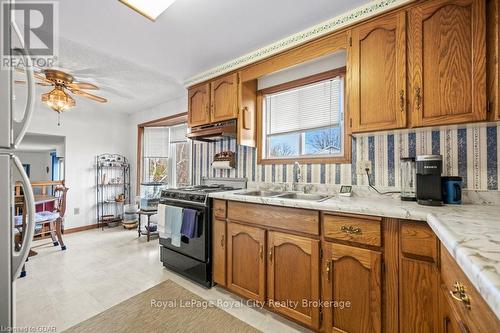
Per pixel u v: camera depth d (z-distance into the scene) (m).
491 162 1.43
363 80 1.61
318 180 2.15
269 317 1.74
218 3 1.59
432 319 1.11
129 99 3.73
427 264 1.13
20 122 0.94
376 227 1.28
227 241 2.03
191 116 2.84
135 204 4.45
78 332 1.56
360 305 1.33
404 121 1.45
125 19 1.75
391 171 1.78
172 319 1.71
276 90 2.46
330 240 1.45
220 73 2.53
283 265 1.66
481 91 1.23
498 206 1.35
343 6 1.63
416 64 1.41
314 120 2.27
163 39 2.04
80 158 4.16
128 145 4.77
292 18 1.77
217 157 2.83
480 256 0.60
